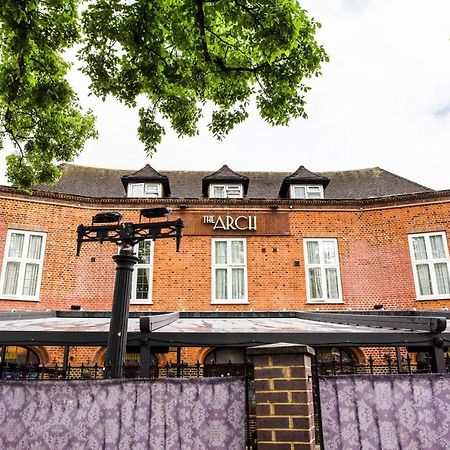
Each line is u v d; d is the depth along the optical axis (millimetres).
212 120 8438
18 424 3762
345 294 14844
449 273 14523
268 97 7551
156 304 14391
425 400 3707
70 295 14281
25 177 10531
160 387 3875
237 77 7445
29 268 14312
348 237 15555
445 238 14828
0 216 14328
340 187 19234
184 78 7645
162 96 7832
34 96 8203
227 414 3756
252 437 3627
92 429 3770
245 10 6090
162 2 6480
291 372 3396
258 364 3500
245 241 15406
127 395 3871
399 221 15430
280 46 6094
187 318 11203
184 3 6305
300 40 6688
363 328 6719
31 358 13430
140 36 6566
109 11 6465
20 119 9844
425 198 15320
